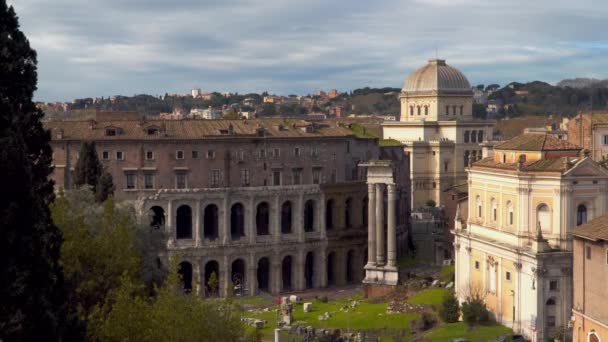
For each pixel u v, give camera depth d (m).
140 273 103.69
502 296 124.81
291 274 179.38
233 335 75.94
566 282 116.12
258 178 173.62
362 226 187.62
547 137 126.88
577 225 117.44
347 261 187.00
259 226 181.75
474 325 124.81
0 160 58.78
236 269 178.88
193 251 166.25
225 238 169.50
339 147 183.38
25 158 60.84
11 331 56.34
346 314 143.12
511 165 125.31
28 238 60.16
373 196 168.25
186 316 71.31
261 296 169.38
